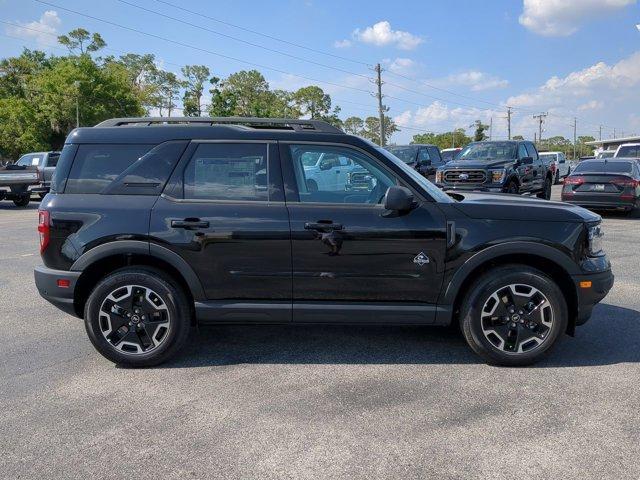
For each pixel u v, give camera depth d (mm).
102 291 4266
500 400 3734
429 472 2896
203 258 4258
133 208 4293
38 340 5023
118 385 4031
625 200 13414
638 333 5113
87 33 67062
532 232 4227
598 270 4320
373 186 4363
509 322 4293
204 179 4367
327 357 4578
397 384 4016
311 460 3020
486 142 16125
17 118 53062
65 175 4414
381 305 4301
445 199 4395
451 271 4250
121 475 2893
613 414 3523
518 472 2893
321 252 4234
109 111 55500
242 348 4809
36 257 9211
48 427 3404
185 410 3625
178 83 85562
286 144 4402
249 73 76438
